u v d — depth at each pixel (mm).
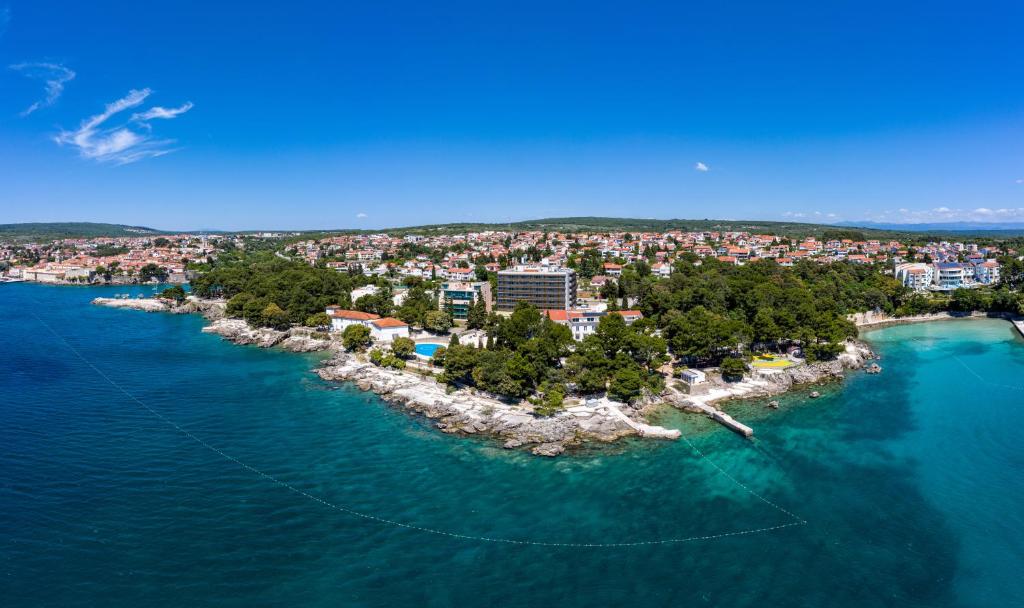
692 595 76750
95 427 127562
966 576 81375
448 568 81250
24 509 91688
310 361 197250
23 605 70688
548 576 80125
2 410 136500
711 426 135875
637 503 100125
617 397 146500
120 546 83188
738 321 192625
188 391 157500
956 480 109000
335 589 76125
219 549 83625
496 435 128500
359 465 112688
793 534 91188
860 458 118438
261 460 113625
